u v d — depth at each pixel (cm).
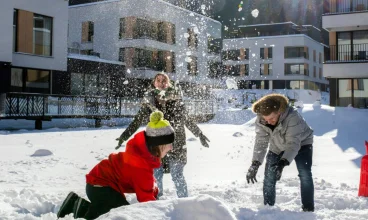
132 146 287
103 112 2119
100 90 3194
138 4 3512
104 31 3675
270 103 357
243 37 5728
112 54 3631
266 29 5612
